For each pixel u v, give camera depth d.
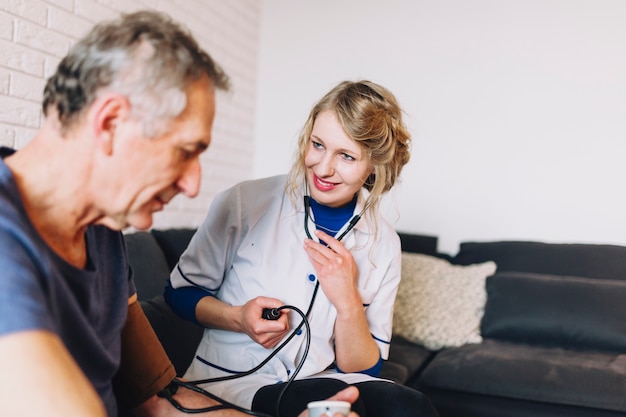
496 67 3.21
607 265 2.74
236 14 3.31
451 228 3.26
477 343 2.51
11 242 0.66
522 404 2.02
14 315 0.60
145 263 2.16
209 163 3.13
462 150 3.25
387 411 1.10
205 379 1.30
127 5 2.37
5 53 1.83
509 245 2.95
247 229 1.39
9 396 0.58
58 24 2.02
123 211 0.79
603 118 3.03
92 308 0.85
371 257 1.44
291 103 3.57
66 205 0.78
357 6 3.46
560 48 3.10
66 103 0.75
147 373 1.07
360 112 1.29
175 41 0.76
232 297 1.39
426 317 2.64
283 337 1.33
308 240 1.34
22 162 0.77
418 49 3.34
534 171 3.14
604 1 3.04
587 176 3.05
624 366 2.10
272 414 1.14
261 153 3.62
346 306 1.31
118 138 0.75
